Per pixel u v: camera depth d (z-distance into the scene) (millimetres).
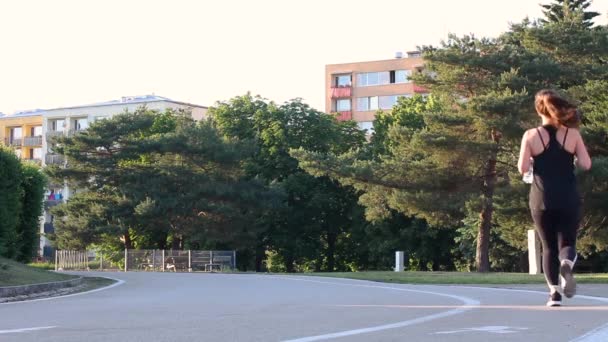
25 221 31531
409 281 21562
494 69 37188
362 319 8445
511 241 39406
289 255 65375
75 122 108750
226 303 11680
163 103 106250
